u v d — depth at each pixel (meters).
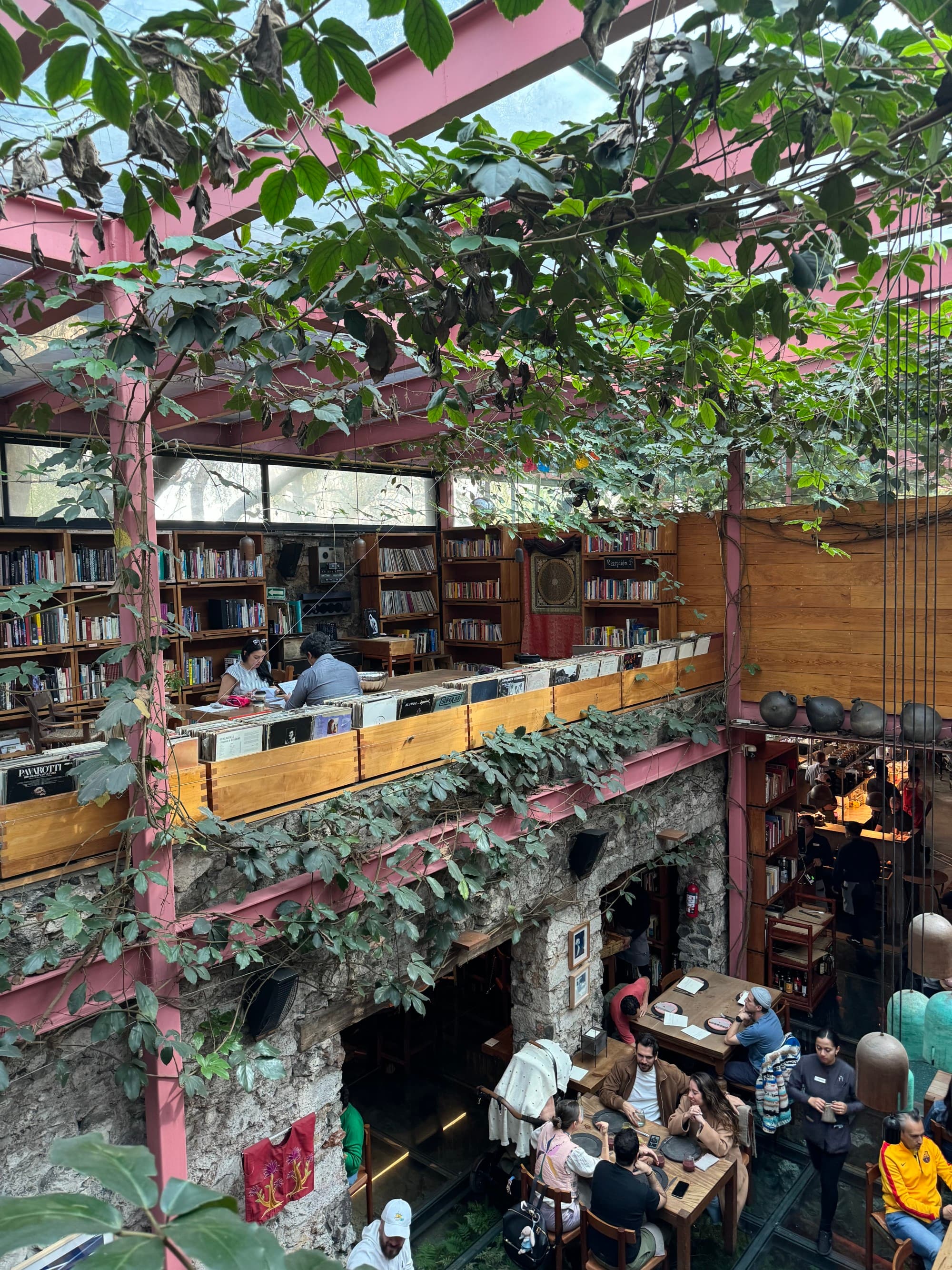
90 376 3.13
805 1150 6.22
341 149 1.91
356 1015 4.63
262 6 1.39
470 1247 5.24
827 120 1.73
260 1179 4.18
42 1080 3.36
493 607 10.99
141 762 3.32
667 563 8.14
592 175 1.95
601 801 5.95
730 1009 6.73
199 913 3.64
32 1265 3.17
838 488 7.03
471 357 4.25
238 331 2.32
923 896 2.71
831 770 11.85
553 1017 5.98
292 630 9.49
